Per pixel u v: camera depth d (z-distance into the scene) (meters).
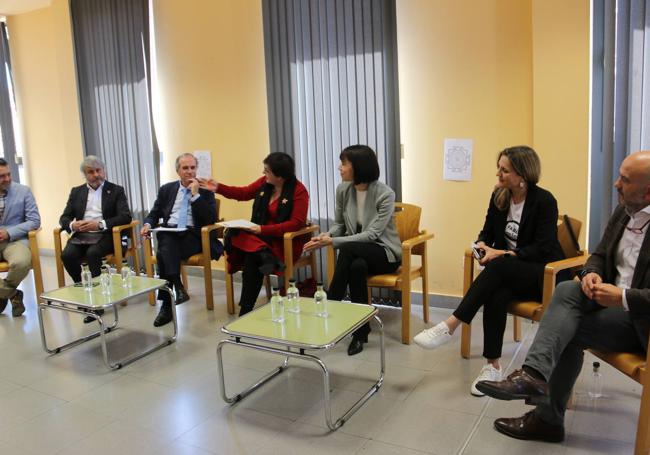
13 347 3.22
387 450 2.01
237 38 4.25
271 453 2.02
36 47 5.59
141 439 2.16
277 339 2.17
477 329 3.23
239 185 4.48
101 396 2.55
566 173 3.04
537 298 2.44
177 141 4.75
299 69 3.87
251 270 3.38
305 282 3.53
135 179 4.93
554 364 1.86
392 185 3.63
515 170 2.47
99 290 3.09
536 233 2.47
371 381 2.59
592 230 3.11
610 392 2.37
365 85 3.63
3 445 2.15
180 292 3.71
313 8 3.74
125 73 4.79
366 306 2.56
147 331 3.42
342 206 3.29
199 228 3.82
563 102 2.99
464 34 3.32
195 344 3.17
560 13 2.93
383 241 3.06
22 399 2.55
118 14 4.72
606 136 2.89
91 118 5.13
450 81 3.41
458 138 3.43
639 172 1.82
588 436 2.04
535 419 2.02
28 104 5.80
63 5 5.06
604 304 1.85
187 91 4.59
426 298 3.35
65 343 3.26
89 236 3.89
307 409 2.35
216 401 2.46
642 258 1.86
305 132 3.92
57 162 5.74
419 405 2.34
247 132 4.35
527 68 3.16
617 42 2.81
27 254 3.78
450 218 3.55
